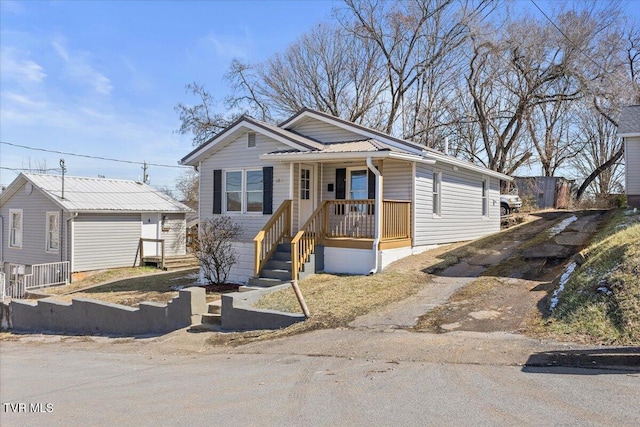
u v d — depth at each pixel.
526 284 10.00
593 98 26.55
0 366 8.62
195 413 4.90
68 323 12.42
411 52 30.83
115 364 8.03
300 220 14.56
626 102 25.98
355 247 12.84
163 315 10.56
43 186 21.62
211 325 10.00
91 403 5.63
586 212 22.56
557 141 33.06
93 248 21.17
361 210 14.34
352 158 12.95
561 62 26.64
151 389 6.03
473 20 28.09
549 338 6.68
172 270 21.31
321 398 5.08
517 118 28.62
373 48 31.73
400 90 31.47
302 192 14.77
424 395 4.94
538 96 28.05
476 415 4.32
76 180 23.58
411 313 8.70
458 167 17.23
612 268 7.97
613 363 5.64
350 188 15.11
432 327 7.82
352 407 4.73
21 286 18.84
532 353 6.14
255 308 9.61
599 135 33.94
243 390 5.59
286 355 7.19
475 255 13.81
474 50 28.55
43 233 21.88
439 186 16.00
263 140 14.87
